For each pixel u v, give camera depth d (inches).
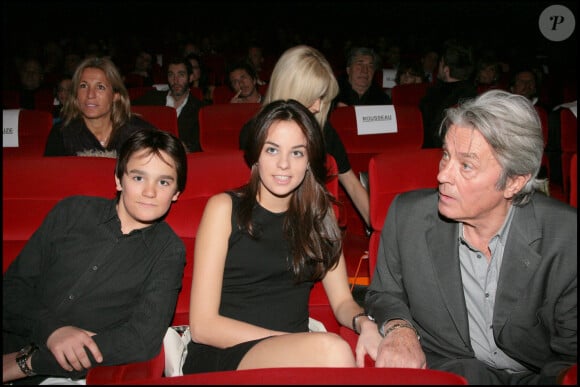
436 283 65.3
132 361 64.5
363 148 138.9
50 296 69.2
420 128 139.4
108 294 69.4
